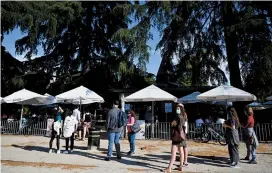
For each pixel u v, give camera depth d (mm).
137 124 10070
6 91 27047
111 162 8375
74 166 7719
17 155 9617
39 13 22125
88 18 29062
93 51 30156
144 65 21547
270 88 19531
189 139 15211
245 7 18812
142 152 10484
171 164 7078
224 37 21250
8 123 18484
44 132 17422
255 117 19969
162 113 20875
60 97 15891
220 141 14141
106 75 27016
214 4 21938
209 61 22016
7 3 20703
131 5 22094
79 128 14539
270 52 16984
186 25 22453
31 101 19391
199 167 7727
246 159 8906
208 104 22312
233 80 21266
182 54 22875
